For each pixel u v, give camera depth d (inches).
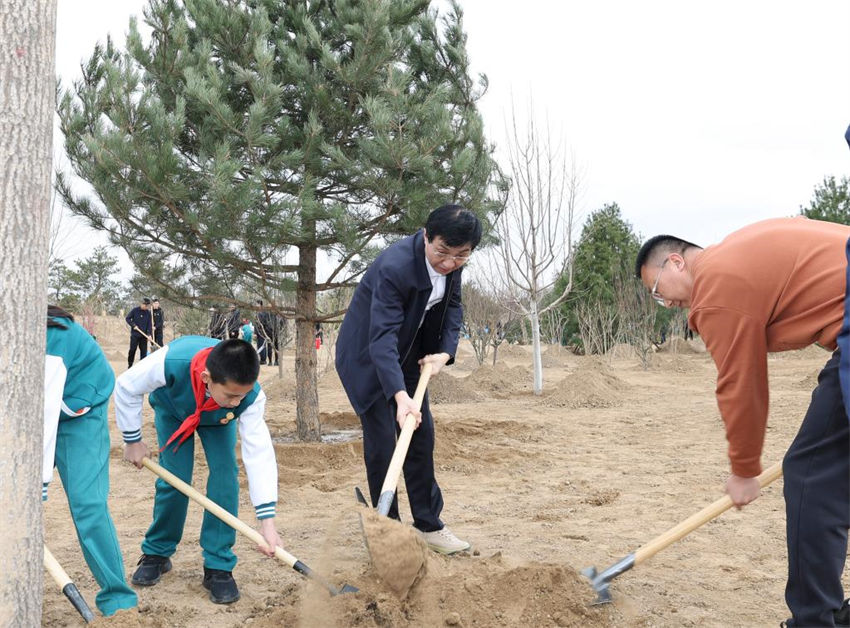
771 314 111.7
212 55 293.3
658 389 545.3
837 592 111.8
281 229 266.5
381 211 305.9
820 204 893.2
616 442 331.0
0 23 90.5
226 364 127.7
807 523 111.0
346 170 286.0
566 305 975.0
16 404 93.2
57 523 205.5
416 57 313.6
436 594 123.9
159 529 154.3
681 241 123.6
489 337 728.3
